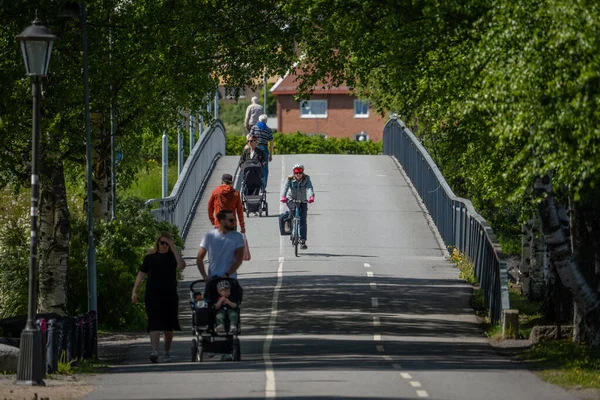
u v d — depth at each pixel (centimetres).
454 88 5519
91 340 5131
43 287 6512
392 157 15588
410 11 5247
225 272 4744
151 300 4906
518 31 4034
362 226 10588
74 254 6775
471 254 8431
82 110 6178
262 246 9569
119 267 6694
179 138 12756
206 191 12456
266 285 7669
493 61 4097
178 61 6525
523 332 6047
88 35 6206
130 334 6406
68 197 10725
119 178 9731
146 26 6331
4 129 5956
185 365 4700
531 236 8275
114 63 6228
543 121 3919
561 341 5478
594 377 4200
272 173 13888
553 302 6662
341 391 3712
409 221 10894
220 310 4700
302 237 9100
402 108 7256
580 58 3844
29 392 3934
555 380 4128
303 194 9100
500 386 3934
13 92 5950
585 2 3788
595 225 5478
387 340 5694
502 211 12200
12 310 6775
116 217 7569
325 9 5538
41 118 6075
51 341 4591
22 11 5688
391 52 5644
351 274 8181
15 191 6975
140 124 7156
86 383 4234
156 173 15650
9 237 6975
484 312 6844
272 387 3819
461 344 5609
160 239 4941
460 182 12169
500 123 4094
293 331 6000
